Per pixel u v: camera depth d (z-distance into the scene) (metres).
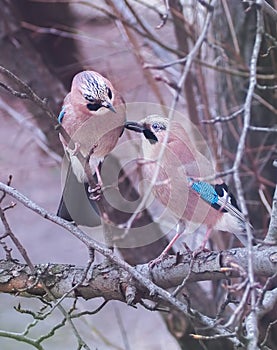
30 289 7.23
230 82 10.65
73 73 11.77
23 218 18.06
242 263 6.55
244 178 10.68
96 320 16.05
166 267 6.93
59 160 11.64
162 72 11.77
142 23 10.71
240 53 10.59
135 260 10.36
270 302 6.07
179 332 10.59
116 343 15.00
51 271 7.23
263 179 10.35
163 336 15.33
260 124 10.63
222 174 5.98
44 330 15.24
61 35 11.62
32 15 11.77
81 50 12.12
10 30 11.58
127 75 11.70
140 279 6.30
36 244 17.81
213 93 11.65
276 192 6.62
